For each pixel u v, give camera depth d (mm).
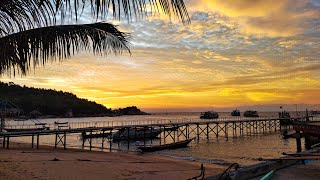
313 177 5762
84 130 38719
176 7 2023
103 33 4805
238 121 64062
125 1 2145
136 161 23156
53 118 137250
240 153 34469
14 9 3605
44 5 3219
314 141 32562
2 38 4117
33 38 4207
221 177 5293
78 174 15438
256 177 5816
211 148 39594
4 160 18297
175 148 37469
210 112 134625
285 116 91188
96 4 2178
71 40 4516
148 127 53656
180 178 16172
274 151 36531
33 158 20453
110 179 14969
